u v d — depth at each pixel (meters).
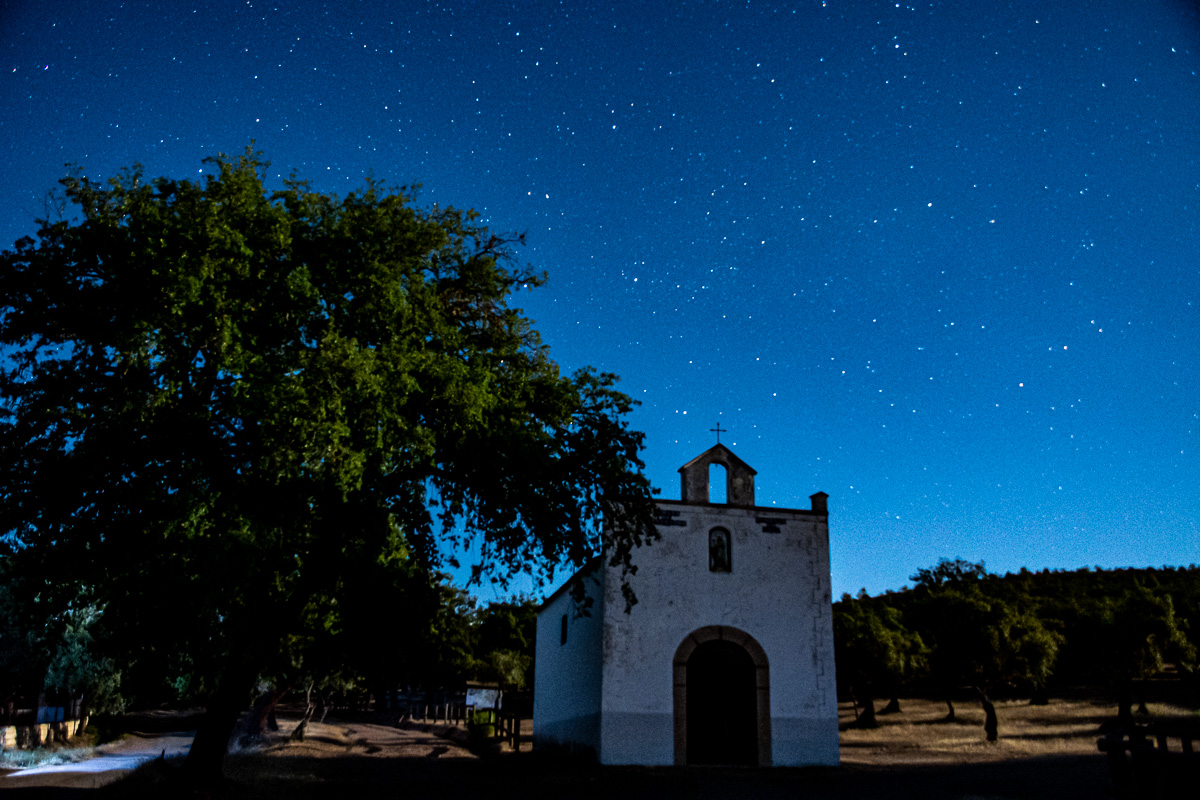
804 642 21.45
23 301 12.86
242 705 15.74
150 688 18.09
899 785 15.70
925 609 31.69
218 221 13.02
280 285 13.58
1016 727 31.27
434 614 18.55
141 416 12.41
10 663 24.59
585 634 22.95
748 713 20.91
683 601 21.34
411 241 15.64
